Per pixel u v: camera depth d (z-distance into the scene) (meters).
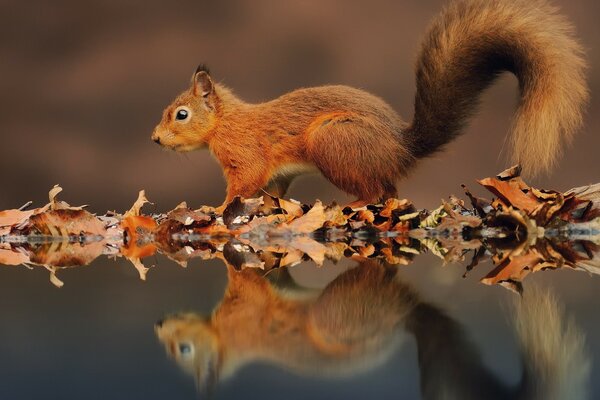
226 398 2.60
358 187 6.23
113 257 6.07
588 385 2.87
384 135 6.23
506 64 6.24
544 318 4.29
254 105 6.28
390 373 3.08
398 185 6.25
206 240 6.19
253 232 6.20
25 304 4.91
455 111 6.25
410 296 5.28
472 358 3.37
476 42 6.24
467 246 6.12
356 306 4.88
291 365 3.22
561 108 6.20
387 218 6.20
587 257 6.04
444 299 5.12
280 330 4.04
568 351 3.43
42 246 6.14
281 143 6.26
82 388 2.71
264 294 5.53
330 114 6.24
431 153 6.25
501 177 6.16
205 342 3.69
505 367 3.20
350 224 6.20
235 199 6.21
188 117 6.29
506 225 6.17
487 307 4.74
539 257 6.04
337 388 2.81
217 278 5.96
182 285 5.94
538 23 6.22
